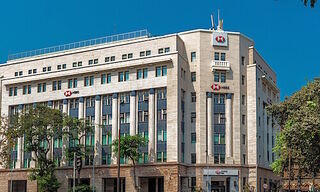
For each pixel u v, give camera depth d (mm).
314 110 43188
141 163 71250
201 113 73062
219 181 72062
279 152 57031
